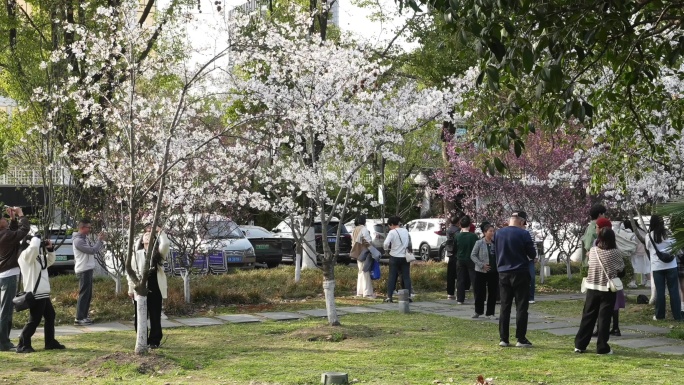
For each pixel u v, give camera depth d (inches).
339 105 514.6
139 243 457.1
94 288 693.9
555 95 334.6
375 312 608.4
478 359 395.2
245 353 426.9
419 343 453.1
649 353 419.2
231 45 441.4
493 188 832.9
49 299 446.6
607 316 412.5
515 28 309.4
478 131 369.1
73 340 482.9
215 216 660.7
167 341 472.4
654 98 425.7
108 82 467.5
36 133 681.0
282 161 542.9
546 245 959.6
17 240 445.7
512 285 441.1
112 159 483.2
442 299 702.5
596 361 389.7
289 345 453.1
